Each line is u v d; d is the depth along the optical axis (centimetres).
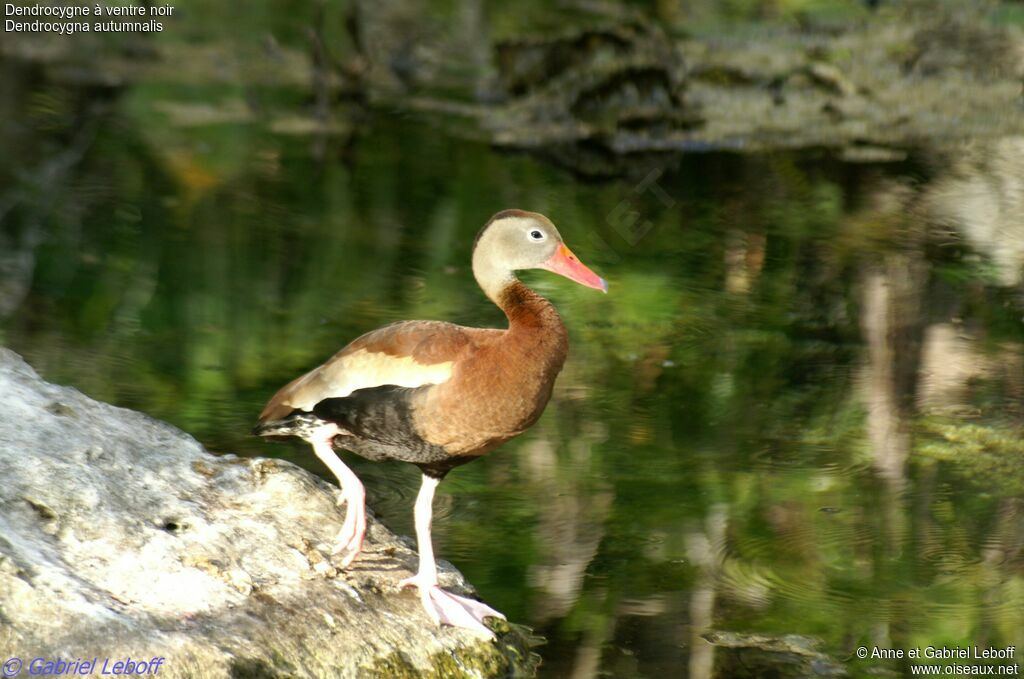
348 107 2156
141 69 2292
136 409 1086
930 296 1414
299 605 714
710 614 817
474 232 1603
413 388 738
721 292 1428
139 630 648
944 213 1688
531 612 809
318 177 1806
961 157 1945
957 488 1001
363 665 696
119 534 722
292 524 794
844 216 1678
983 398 1166
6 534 681
